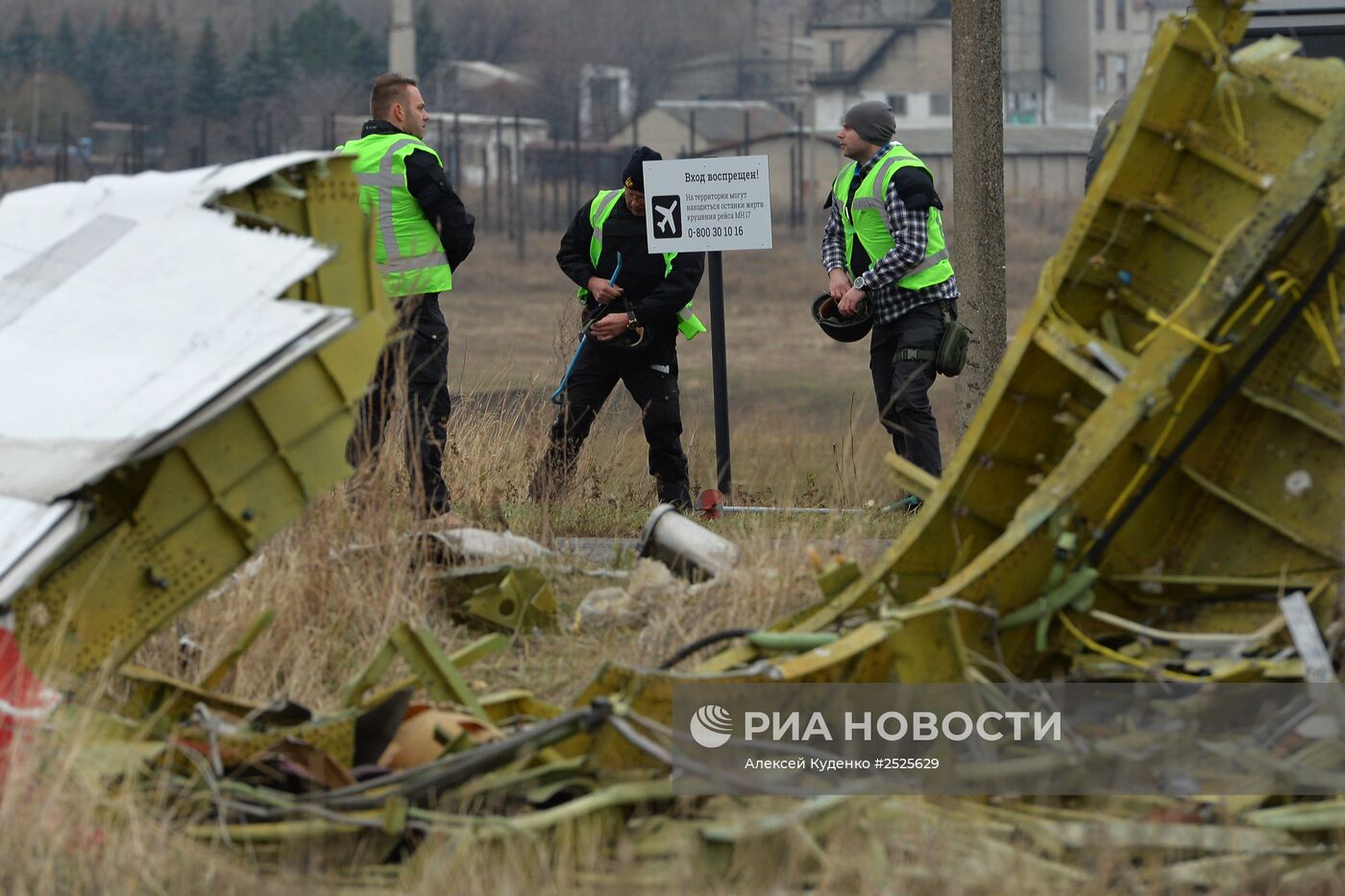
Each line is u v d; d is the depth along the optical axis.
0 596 15.46
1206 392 19.56
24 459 16.47
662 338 33.41
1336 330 19.11
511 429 35.41
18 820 14.64
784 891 14.52
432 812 15.66
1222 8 19.59
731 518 32.50
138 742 16.25
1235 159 20.05
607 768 16.34
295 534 24.11
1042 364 19.97
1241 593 20.12
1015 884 14.48
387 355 27.97
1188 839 15.46
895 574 19.78
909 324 32.88
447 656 20.62
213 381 16.36
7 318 18.59
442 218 29.58
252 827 15.48
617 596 24.50
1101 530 19.64
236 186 19.27
